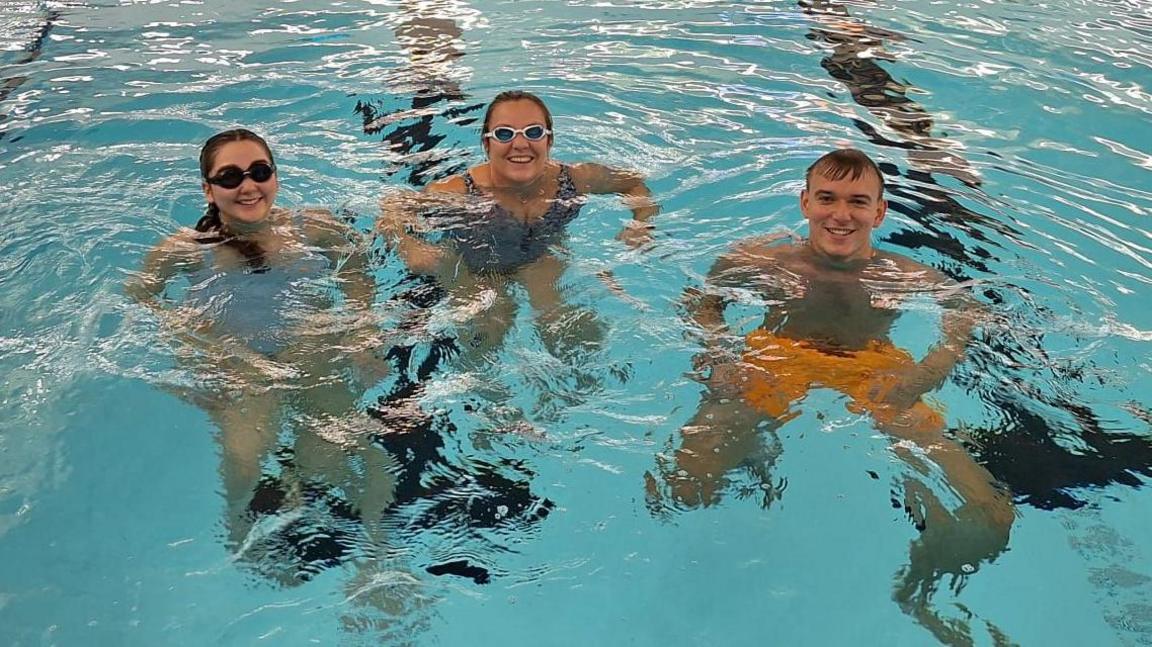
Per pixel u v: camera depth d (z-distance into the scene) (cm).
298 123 335
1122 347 233
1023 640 176
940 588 184
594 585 184
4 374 224
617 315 240
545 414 215
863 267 255
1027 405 217
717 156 313
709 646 176
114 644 177
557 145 316
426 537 192
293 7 450
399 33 418
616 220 275
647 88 361
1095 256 267
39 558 190
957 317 239
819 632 178
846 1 454
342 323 237
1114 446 209
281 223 268
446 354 229
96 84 362
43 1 454
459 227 269
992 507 196
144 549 191
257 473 204
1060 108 348
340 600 182
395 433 211
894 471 202
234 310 239
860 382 220
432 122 336
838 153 253
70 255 260
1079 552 189
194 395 220
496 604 182
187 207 283
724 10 443
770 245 262
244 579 186
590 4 453
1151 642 176
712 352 229
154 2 453
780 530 192
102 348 231
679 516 195
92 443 210
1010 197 295
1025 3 453
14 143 317
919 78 372
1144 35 412
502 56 392
